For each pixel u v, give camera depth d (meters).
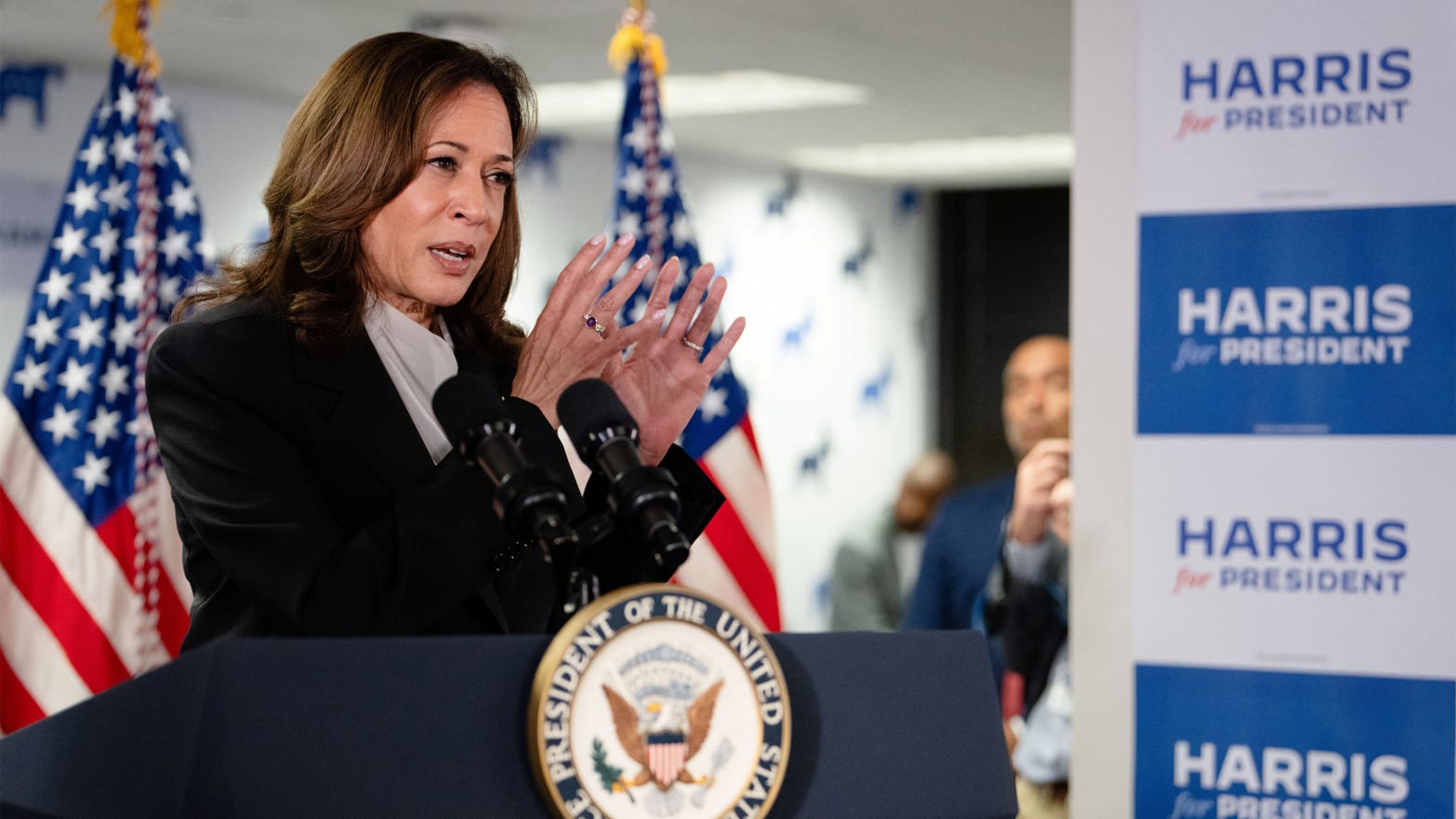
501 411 1.29
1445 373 2.80
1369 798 2.83
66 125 6.88
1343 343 2.86
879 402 11.26
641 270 1.86
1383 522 2.83
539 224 8.95
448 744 1.08
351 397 1.81
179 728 1.07
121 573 3.96
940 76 7.34
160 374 1.74
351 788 1.06
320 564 1.51
